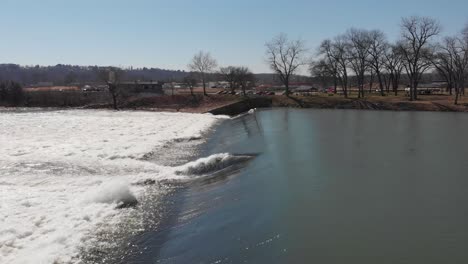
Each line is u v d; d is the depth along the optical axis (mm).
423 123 53719
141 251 13336
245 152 30047
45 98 111062
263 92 116875
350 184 19531
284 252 11883
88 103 110250
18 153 30828
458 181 20359
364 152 29500
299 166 23875
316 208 15734
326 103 91250
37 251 12875
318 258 11461
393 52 97688
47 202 17891
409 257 11633
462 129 46469
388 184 19688
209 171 25234
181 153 33344
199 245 13273
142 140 39250
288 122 55281
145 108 99375
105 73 133000
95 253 13141
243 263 11453
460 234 13172
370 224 14125
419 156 27891
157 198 19469
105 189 18812
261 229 13680
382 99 88625
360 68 102125
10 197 18516
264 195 17594
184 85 160500
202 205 17938
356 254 11766
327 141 35438
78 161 28000
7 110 94125
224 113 88750
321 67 109625
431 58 86438
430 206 16125
